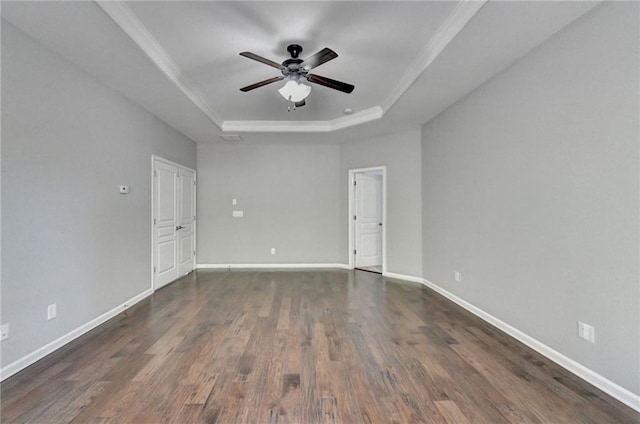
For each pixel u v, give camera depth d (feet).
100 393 6.75
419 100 13.05
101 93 11.16
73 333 9.62
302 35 9.23
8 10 7.18
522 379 7.32
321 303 13.24
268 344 9.18
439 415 6.07
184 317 11.52
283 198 21.47
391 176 18.31
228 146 21.31
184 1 7.66
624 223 6.46
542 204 8.57
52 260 8.91
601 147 6.91
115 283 11.93
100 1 7.11
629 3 6.31
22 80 8.01
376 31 9.02
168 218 16.66
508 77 9.93
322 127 18.10
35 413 6.09
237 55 10.36
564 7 7.07
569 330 7.75
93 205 10.71
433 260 15.49
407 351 8.75
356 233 20.84
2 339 7.39
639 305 6.21
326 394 6.72
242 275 18.84
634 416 6.04
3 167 7.52
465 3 7.65
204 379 7.29
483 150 11.29
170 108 14.05
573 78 7.59
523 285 9.30
